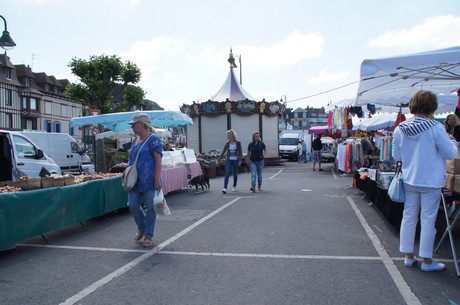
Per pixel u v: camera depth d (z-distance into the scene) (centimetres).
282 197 1034
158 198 570
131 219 780
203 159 1789
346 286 397
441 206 634
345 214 784
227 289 393
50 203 602
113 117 1250
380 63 589
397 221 608
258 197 1045
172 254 520
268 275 432
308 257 497
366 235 610
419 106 440
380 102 1041
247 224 699
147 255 517
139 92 3347
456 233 605
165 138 2200
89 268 468
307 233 625
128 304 361
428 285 398
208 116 2558
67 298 376
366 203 920
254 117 2558
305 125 10881
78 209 673
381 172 752
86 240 610
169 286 404
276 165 2686
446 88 913
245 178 1719
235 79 2814
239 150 1164
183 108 2631
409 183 439
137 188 577
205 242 578
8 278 436
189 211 845
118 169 1098
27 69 4688
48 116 4950
